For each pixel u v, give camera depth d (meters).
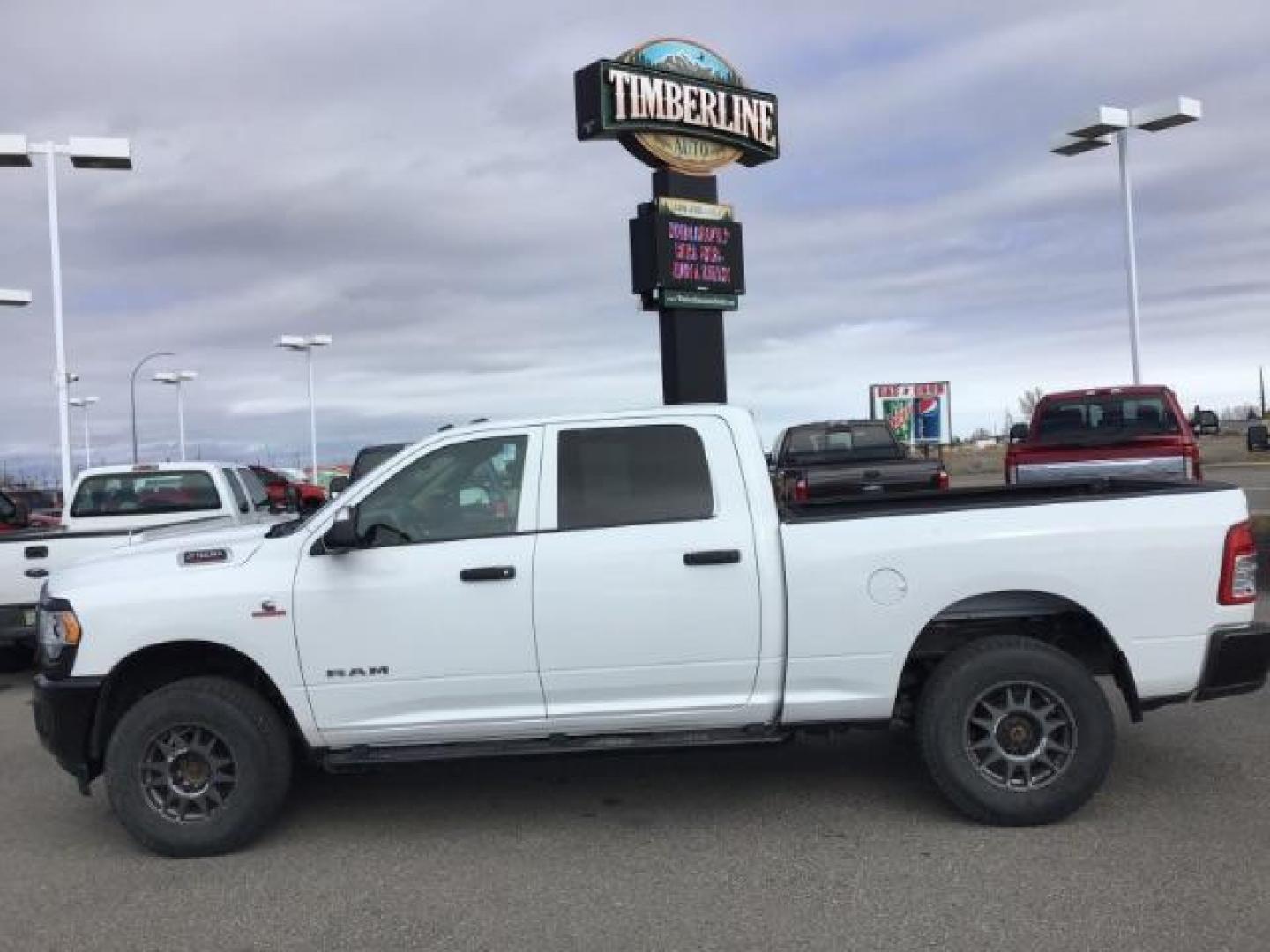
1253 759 6.27
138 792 5.36
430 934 4.41
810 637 5.38
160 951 4.33
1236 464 39.38
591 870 5.04
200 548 5.55
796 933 4.27
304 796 6.31
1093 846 5.04
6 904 4.86
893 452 16.42
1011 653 5.30
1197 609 5.36
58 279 22.52
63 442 22.92
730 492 5.48
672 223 19.44
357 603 5.37
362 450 15.11
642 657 5.37
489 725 5.40
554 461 5.57
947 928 4.26
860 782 6.19
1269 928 4.14
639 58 19.20
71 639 5.43
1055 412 13.15
